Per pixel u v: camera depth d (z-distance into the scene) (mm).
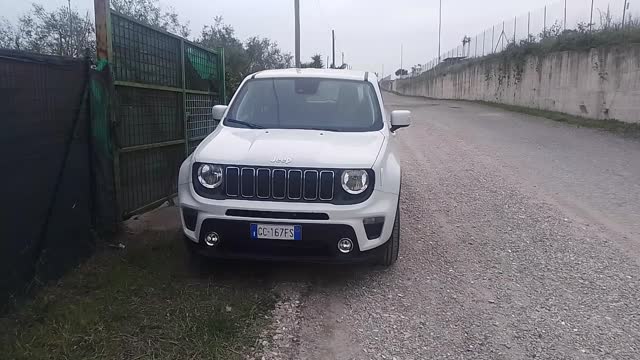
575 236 6121
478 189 8508
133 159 5953
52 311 3742
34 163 4012
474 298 4465
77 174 4656
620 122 17969
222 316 3844
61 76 4379
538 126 18297
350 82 5852
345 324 3982
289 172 4293
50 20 10562
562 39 22953
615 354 3602
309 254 4379
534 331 3914
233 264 5023
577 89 21000
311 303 4320
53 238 4273
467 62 39219
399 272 5000
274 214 4250
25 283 3900
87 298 4027
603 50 19094
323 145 4652
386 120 5586
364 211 4297
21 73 3871
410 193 8219
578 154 12055
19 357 3174
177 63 7324
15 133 3787
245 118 5430
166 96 6934
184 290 4305
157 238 5406
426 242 5883
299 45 25359
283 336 3725
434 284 4742
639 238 6055
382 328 3934
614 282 4820
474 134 16156
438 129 17750
